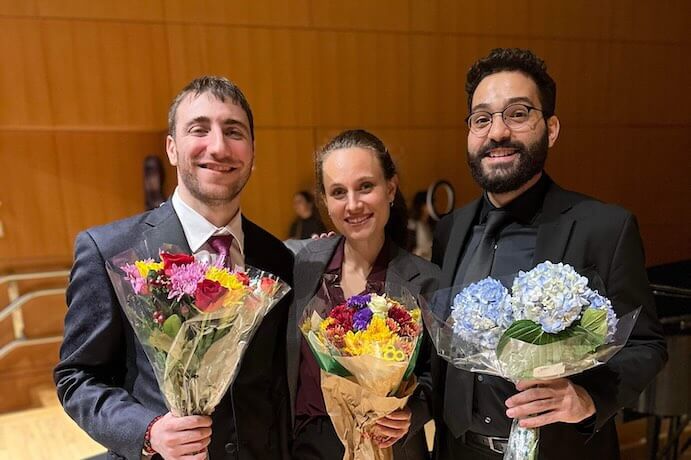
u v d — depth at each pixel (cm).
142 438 117
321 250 164
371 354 117
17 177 438
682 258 661
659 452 307
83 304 130
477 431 137
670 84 630
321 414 148
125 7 432
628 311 128
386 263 160
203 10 454
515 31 561
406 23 521
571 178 605
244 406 136
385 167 155
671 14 618
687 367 238
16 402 404
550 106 140
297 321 152
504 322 109
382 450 131
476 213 155
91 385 126
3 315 408
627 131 620
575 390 117
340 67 503
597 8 588
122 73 437
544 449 129
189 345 110
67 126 428
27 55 412
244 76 472
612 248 130
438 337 124
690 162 651
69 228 455
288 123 491
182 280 108
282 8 478
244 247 147
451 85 543
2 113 411
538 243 135
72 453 325
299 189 498
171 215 140
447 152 548
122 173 467
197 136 132
